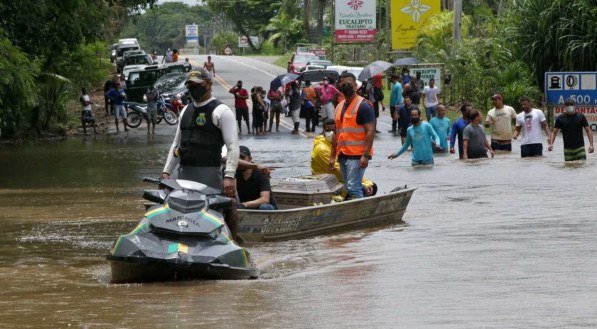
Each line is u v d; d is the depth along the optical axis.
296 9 196.50
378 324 13.14
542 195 29.97
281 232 21.77
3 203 31.00
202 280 17.09
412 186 33.94
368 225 24.22
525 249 19.42
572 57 64.31
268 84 107.06
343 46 127.69
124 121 71.12
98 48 85.38
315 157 27.12
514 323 12.87
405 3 101.25
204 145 18.09
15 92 51.16
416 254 19.56
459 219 25.23
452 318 13.35
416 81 70.56
